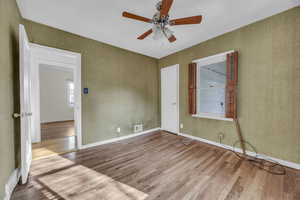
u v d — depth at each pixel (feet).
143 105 12.89
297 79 6.12
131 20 7.29
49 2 5.87
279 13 6.57
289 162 6.39
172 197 4.61
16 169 5.49
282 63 6.52
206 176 5.81
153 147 9.23
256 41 7.35
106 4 6.03
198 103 10.61
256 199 4.50
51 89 18.85
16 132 5.73
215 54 9.18
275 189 4.95
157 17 5.49
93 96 9.52
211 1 5.83
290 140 6.35
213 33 8.71
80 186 5.18
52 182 5.40
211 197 4.60
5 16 4.70
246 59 7.75
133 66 12.03
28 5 6.05
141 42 10.09
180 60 11.82
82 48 8.98
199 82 10.52
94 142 9.53
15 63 5.80
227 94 8.40
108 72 10.33
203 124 10.19
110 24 7.66
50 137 11.66
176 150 8.67
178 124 12.09
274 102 6.79
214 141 9.51
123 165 6.79
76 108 8.91
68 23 7.53
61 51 8.13
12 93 5.35
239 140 8.14
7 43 4.87
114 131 10.68
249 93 7.66
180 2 5.86
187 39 9.59
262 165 6.64
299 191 4.84
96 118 9.66
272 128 6.88
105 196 4.67
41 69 18.01
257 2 5.89
